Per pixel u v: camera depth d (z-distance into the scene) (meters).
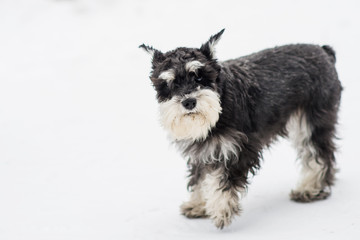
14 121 13.46
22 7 28.11
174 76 6.54
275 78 7.52
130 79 17.53
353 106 11.92
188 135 6.64
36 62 20.36
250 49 18.62
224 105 6.79
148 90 16.19
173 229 7.03
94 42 22.58
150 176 9.38
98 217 7.56
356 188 7.86
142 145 11.32
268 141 7.77
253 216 7.29
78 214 7.70
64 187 8.95
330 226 6.55
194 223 7.26
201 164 7.24
